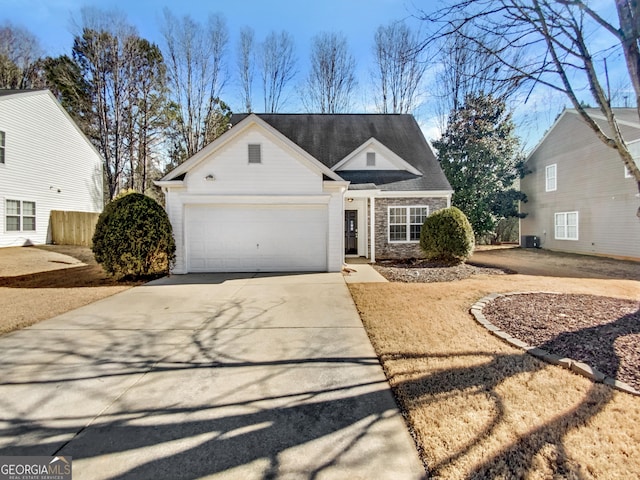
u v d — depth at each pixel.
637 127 12.96
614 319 4.80
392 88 24.38
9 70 25.06
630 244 13.78
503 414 2.67
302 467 2.24
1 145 14.73
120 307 6.40
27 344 4.49
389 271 10.59
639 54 3.69
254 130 10.33
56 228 17.17
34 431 2.66
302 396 3.13
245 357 4.05
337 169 14.77
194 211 10.40
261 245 10.58
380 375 3.52
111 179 23.53
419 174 14.77
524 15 4.21
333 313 5.89
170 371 3.69
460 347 4.10
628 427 2.46
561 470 2.09
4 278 9.59
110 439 2.56
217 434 2.60
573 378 3.22
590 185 15.72
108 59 23.52
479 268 11.32
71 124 18.69
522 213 20.66
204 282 8.86
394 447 2.41
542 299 6.21
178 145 28.52
